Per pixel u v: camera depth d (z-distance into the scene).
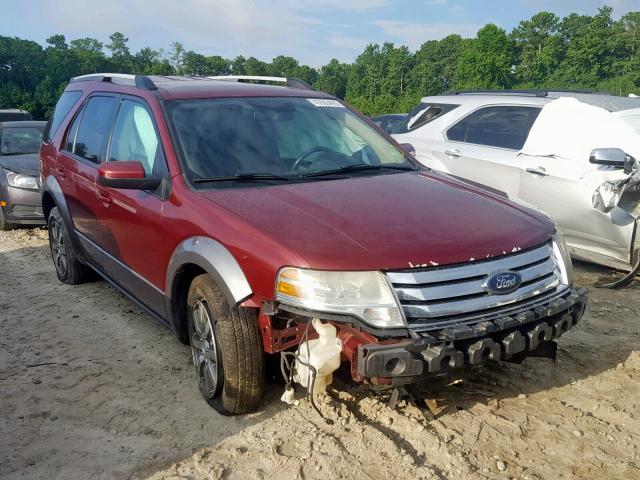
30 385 4.37
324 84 168.00
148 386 4.32
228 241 3.59
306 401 3.97
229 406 3.78
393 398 3.59
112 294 6.22
